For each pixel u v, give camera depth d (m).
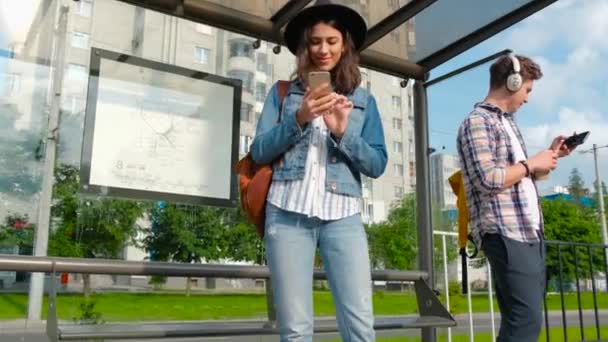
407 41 2.93
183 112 2.78
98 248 5.84
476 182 1.94
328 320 2.40
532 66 2.13
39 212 5.25
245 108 6.43
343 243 1.55
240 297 10.34
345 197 1.59
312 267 1.55
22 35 3.19
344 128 1.54
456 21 2.74
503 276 1.88
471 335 3.73
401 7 2.66
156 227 6.50
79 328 1.87
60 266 2.07
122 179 2.57
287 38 1.87
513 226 1.88
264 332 2.07
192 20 2.60
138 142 2.64
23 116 3.37
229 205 2.83
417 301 2.80
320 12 1.73
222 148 2.86
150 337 1.88
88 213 5.76
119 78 2.64
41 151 3.56
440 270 3.67
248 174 1.70
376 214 8.19
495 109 2.09
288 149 1.60
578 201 33.00
